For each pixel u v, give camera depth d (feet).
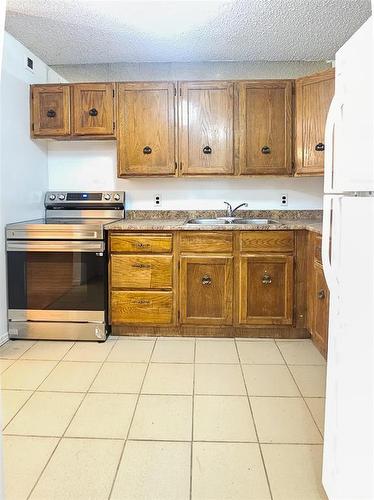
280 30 9.91
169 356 9.36
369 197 3.58
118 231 10.36
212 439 6.12
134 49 11.04
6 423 6.54
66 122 11.29
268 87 10.96
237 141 11.12
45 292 10.33
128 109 11.19
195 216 12.32
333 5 8.69
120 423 6.56
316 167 10.57
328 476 4.65
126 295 10.47
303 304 10.37
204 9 8.85
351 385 3.97
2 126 9.89
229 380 8.09
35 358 9.23
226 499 4.89
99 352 9.62
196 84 11.03
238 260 10.31
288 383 7.95
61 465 5.52
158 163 11.26
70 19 9.30
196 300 10.43
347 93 4.11
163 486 5.12
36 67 11.59
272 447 5.92
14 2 8.48
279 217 12.21
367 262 3.62
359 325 3.78
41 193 12.11
